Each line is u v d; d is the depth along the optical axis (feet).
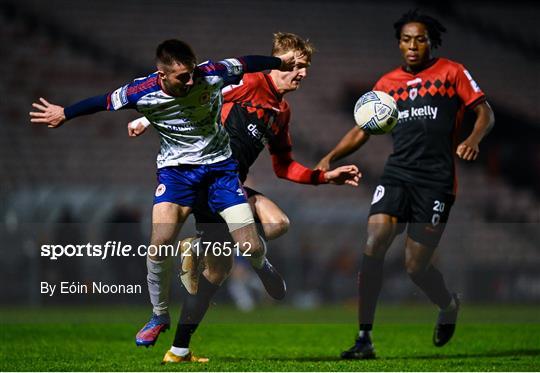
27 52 221.66
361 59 243.19
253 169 200.03
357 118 66.33
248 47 241.76
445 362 63.05
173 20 240.12
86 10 234.58
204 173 59.57
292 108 226.17
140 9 239.71
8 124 206.49
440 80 71.20
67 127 206.18
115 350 72.69
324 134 222.48
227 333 90.02
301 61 65.26
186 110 56.65
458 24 260.21
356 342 68.08
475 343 80.07
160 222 59.00
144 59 229.66
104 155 205.16
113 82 222.89
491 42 258.57
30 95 213.46
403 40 71.97
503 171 220.84
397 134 71.77
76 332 87.45
